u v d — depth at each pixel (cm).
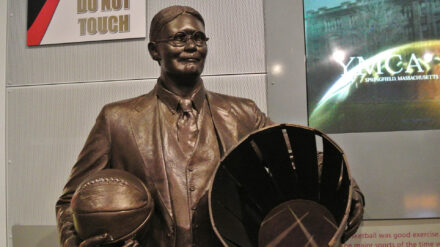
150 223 136
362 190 195
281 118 202
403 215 193
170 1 215
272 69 206
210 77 210
